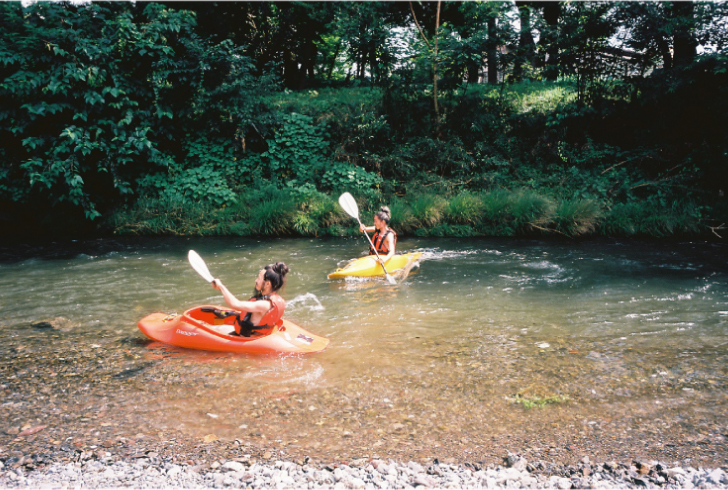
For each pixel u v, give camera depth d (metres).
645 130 12.38
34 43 9.98
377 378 3.93
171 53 11.00
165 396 3.63
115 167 10.66
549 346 4.56
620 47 12.23
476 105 13.21
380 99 13.76
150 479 2.63
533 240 9.86
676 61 11.84
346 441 3.04
